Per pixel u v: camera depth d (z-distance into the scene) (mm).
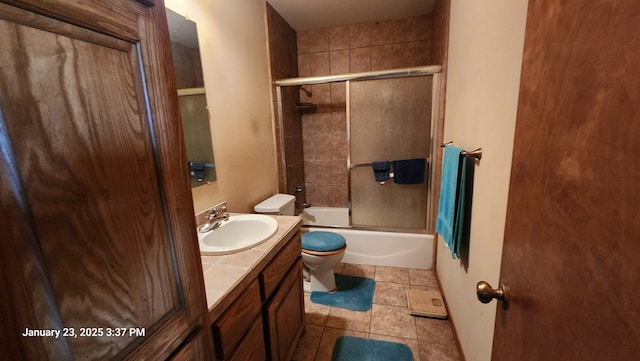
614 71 319
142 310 479
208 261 1018
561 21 426
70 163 364
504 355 644
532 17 529
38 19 322
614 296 319
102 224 407
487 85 1091
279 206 1980
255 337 1029
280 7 2295
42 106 331
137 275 468
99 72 396
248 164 1944
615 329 318
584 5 371
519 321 564
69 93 359
